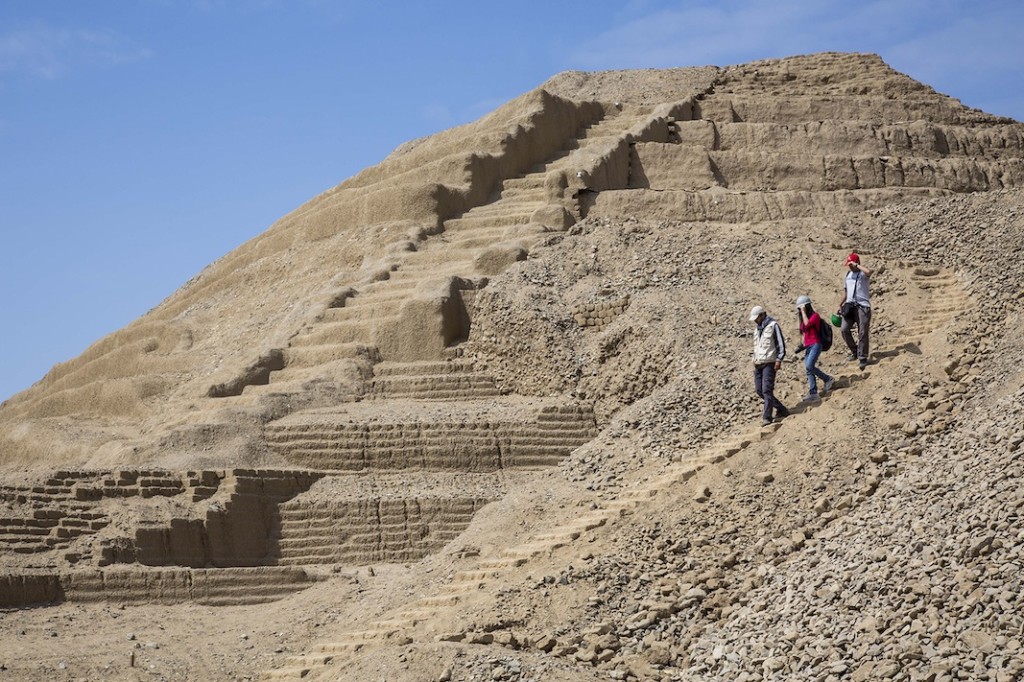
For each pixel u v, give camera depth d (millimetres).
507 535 23547
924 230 31375
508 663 18609
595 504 23484
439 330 34719
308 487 29844
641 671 18656
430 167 43844
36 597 24906
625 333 31031
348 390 33750
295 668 21406
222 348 39406
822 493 21016
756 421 24531
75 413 39094
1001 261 27641
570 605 20062
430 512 28719
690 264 33375
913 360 23438
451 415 31453
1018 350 22500
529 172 45844
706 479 22234
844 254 31203
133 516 27156
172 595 25953
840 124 50625
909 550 17891
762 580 19562
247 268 45000
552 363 32625
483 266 37312
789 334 27891
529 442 30672
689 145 47812
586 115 50281
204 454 30359
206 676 22219
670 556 20734
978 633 16047
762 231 33844
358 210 43156
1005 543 17031
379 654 19500
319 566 28156
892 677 16078
